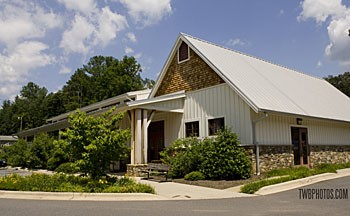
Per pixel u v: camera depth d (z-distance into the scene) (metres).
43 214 7.09
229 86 15.70
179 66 18.92
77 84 62.22
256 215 7.00
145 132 15.84
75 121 11.20
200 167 13.99
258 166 14.34
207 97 16.77
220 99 16.09
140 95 24.91
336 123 20.50
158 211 7.46
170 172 14.32
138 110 15.68
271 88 17.38
